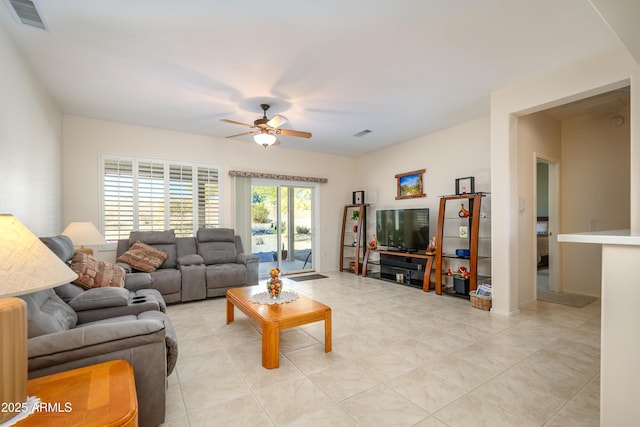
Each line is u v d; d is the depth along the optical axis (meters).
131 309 2.30
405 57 2.67
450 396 1.90
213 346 2.66
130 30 2.26
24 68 2.60
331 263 6.64
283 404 1.82
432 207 5.07
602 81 2.63
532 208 3.87
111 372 1.30
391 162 5.92
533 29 2.29
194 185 5.02
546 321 3.22
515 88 3.23
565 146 4.43
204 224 5.11
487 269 4.33
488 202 4.27
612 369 1.27
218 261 4.66
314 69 2.87
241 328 3.10
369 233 6.48
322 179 6.39
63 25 2.19
